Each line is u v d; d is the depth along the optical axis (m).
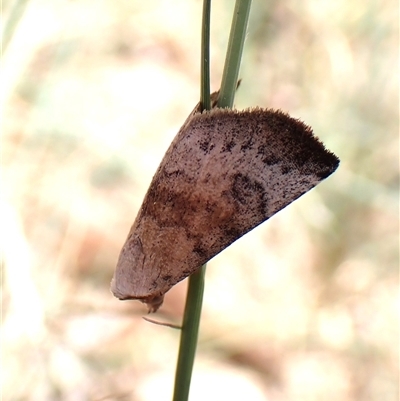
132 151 0.24
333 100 0.27
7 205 0.19
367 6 0.28
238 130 0.10
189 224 0.11
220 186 0.10
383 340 0.22
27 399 0.16
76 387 0.17
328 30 0.28
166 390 0.19
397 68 0.27
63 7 0.23
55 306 0.18
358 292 0.23
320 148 0.10
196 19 0.30
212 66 0.29
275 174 0.10
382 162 0.25
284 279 0.24
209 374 0.20
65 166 0.22
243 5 0.10
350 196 0.25
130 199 0.23
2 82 0.20
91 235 0.21
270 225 0.25
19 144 0.20
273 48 0.28
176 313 0.21
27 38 0.20
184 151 0.10
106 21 0.27
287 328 0.22
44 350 0.17
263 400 0.20
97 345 0.19
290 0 0.28
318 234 0.25
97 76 0.26
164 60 0.29
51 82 0.22
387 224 0.25
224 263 0.24
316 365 0.21
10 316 0.17
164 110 0.27
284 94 0.27
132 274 0.11
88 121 0.23
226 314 0.22
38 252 0.19
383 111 0.26
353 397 0.20
